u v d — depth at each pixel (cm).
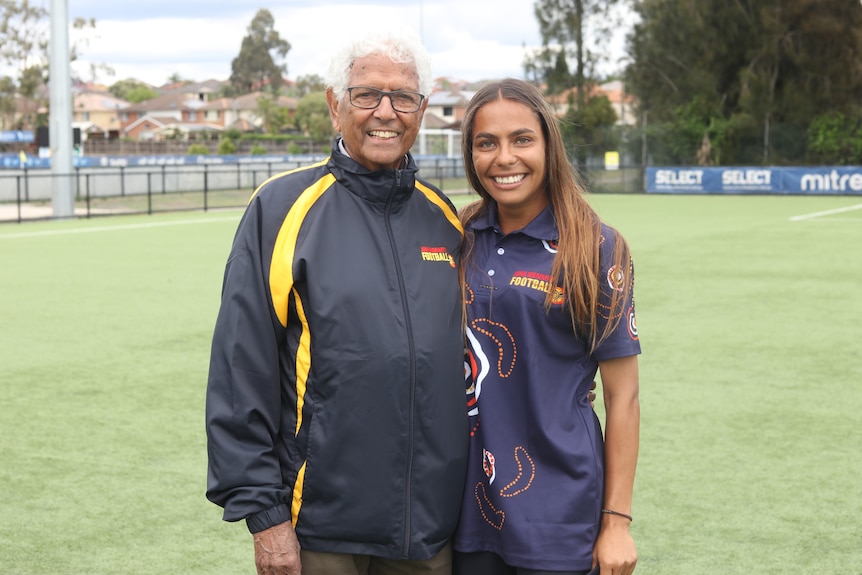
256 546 232
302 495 235
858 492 469
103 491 471
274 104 9750
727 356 764
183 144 7488
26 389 667
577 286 234
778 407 617
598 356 242
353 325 230
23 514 442
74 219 2269
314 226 234
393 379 230
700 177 3406
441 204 254
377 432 230
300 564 234
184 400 638
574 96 4325
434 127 7488
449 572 252
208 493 234
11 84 6650
